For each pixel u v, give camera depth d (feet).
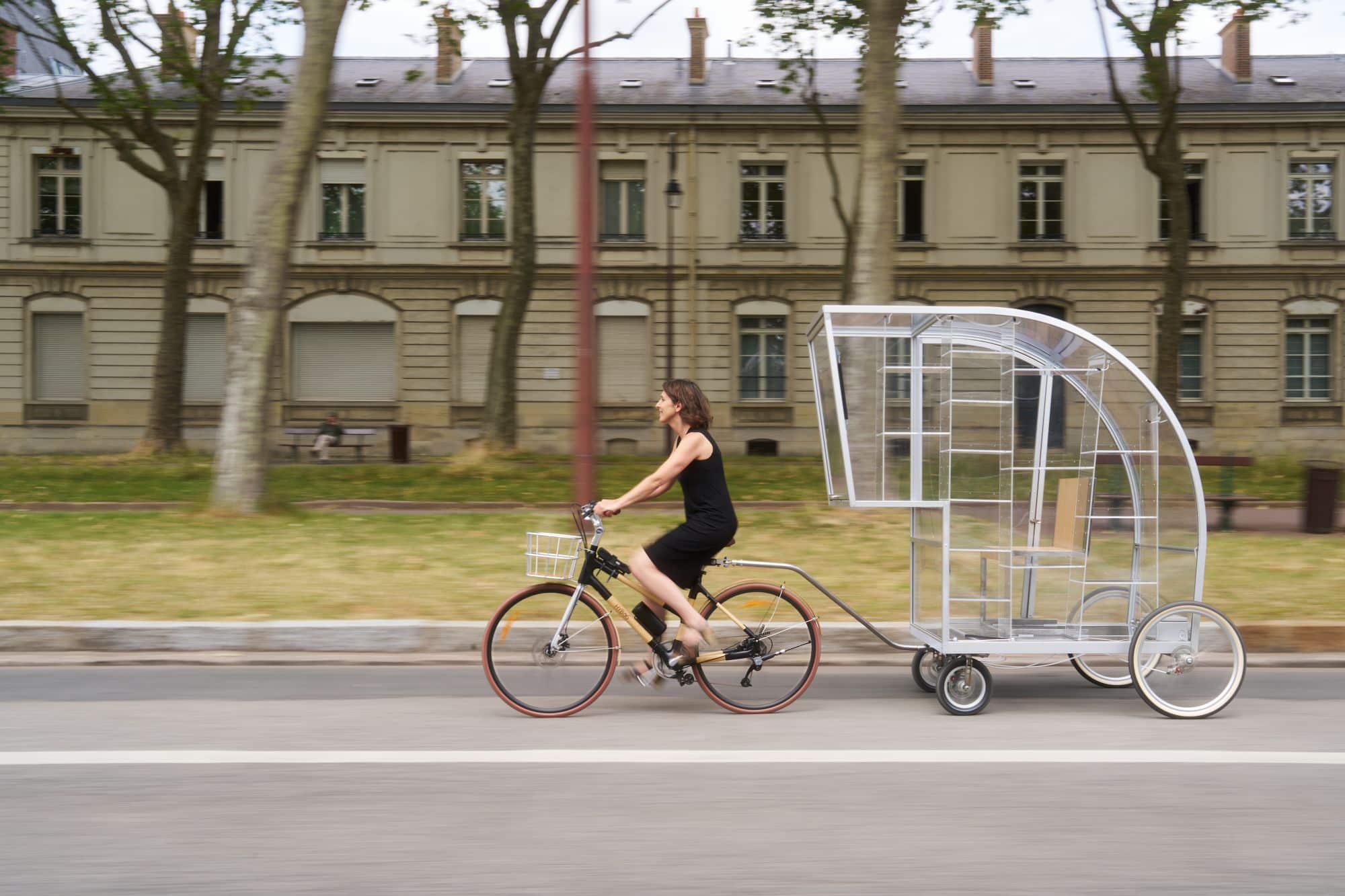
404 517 43.11
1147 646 20.61
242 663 25.40
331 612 28.17
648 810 14.94
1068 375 21.80
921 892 12.31
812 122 105.19
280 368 107.04
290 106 43.32
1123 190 105.40
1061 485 21.72
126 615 27.66
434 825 14.34
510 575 32.32
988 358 21.80
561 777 16.42
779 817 14.67
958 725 19.92
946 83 112.37
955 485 21.53
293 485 61.05
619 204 106.93
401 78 112.47
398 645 26.53
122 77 77.51
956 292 106.63
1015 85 111.34
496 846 13.62
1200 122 104.68
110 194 106.01
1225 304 105.91
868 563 34.06
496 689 20.49
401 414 107.24
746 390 107.14
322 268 106.11
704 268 106.22
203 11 75.77
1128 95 107.34
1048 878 12.72
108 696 21.75
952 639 21.12
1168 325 78.07
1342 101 103.65
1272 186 104.88
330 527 39.68
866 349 22.44
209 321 107.14
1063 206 106.01
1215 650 20.72
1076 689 23.32
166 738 18.51
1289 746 18.43
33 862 13.04
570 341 106.93
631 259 106.32
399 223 106.11
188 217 78.64
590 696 20.72
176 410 79.66
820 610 28.76
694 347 106.52
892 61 46.01
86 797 15.35
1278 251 105.09
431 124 105.40
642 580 20.61
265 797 15.43
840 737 18.94
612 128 105.70
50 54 142.00
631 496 20.81
